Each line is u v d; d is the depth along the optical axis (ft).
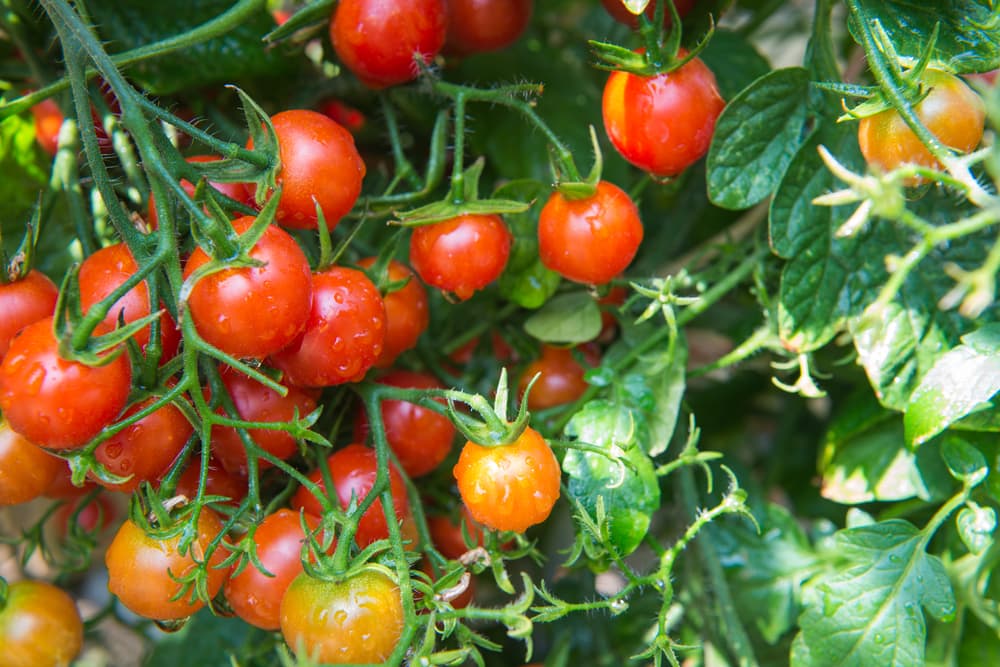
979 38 1.35
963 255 1.45
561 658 1.60
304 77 1.62
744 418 1.94
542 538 1.84
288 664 1.18
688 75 1.39
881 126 1.29
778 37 2.10
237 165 1.30
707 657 1.61
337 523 1.33
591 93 1.73
